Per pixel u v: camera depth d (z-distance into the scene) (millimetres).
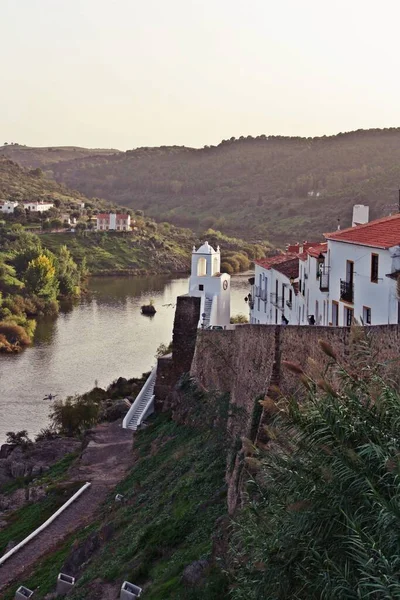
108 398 71062
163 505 33375
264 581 15102
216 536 24500
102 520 39125
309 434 15492
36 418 71188
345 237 39875
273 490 16094
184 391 51281
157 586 25078
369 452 14227
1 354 100375
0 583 35719
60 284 150000
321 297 43750
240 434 32500
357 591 13086
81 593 28750
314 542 14500
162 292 160500
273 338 29625
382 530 13297
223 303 70125
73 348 103188
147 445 49500
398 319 33531
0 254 166125
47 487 47875
